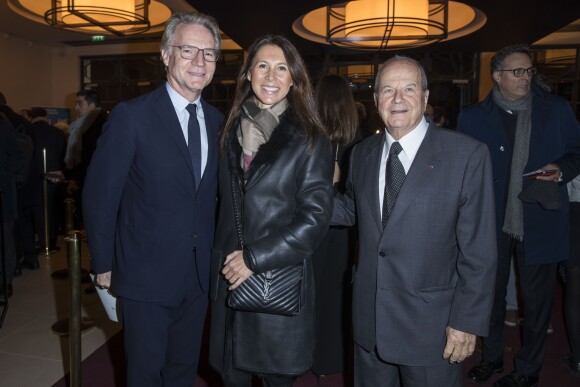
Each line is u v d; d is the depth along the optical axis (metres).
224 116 1.93
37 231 5.01
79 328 2.12
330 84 2.28
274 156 1.64
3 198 3.51
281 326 1.71
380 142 1.67
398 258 1.53
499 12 4.20
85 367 2.70
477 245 1.47
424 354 1.52
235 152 1.72
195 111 1.81
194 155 1.78
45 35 9.03
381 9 4.50
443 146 1.52
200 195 1.79
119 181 1.68
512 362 2.79
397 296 1.54
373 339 1.62
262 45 1.68
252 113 1.70
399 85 1.49
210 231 1.86
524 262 2.33
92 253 1.73
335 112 2.26
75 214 4.33
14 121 4.43
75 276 2.10
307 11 4.21
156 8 6.00
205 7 4.12
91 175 1.69
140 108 1.71
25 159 3.63
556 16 4.26
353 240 2.40
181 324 1.92
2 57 8.85
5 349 2.92
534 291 2.34
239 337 1.73
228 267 1.61
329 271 2.37
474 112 2.43
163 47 1.77
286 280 1.66
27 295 3.87
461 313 1.47
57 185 5.46
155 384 1.81
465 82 8.76
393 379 1.70
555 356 2.88
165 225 1.73
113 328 3.25
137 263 1.73
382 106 1.53
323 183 1.66
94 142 3.76
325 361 2.43
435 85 8.91
